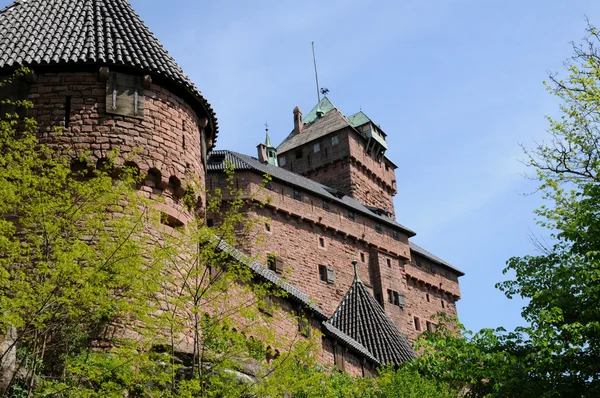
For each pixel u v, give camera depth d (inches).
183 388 690.2
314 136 3171.8
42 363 727.7
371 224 2758.4
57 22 1016.2
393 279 2753.4
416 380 1085.8
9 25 999.0
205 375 727.7
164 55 1028.5
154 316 770.2
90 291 664.4
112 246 714.8
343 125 3117.6
